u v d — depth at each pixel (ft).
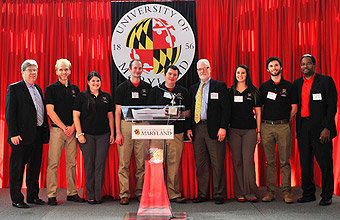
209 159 13.28
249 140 12.91
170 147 12.90
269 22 14.97
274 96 12.80
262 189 14.67
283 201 12.84
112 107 13.42
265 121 13.00
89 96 12.72
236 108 13.01
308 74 12.68
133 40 14.79
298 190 14.39
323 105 12.33
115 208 12.16
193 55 14.78
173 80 12.65
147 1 14.88
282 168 12.96
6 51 15.01
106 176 13.66
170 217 10.44
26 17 15.11
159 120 10.41
